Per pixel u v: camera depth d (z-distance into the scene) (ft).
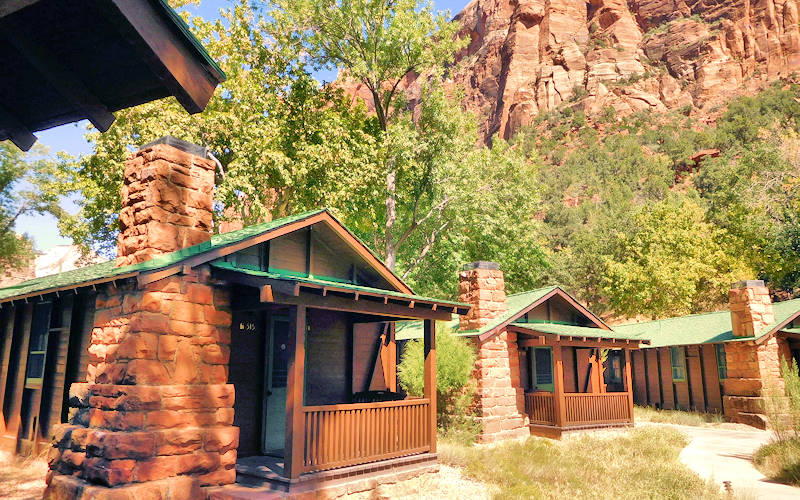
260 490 26.66
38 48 11.17
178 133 69.62
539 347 64.85
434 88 96.68
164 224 27.76
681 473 35.22
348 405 30.94
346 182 84.89
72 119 13.09
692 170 376.27
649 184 356.59
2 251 111.96
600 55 535.19
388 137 90.74
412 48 95.30
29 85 12.53
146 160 28.84
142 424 24.82
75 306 37.11
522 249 109.60
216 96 77.10
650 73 515.50
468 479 35.83
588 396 59.41
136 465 24.17
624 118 479.00
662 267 121.19
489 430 51.62
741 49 491.31
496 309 58.03
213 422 27.73
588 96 510.17
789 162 145.79
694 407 80.69
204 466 26.58
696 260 125.59
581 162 430.20
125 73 11.85
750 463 42.57
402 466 33.60
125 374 25.40
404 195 100.89
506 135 538.88
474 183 99.14
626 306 129.29
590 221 287.28
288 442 27.14
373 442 32.27
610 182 377.91
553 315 66.64
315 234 38.47
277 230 32.99
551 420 56.44
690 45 510.17
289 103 91.40
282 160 76.07
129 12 9.66
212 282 29.12
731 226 135.74
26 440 38.99
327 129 86.22
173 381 26.45
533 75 553.23
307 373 38.86
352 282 40.98
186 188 29.14
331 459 29.53
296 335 28.17
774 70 469.57
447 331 53.21
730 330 75.51
